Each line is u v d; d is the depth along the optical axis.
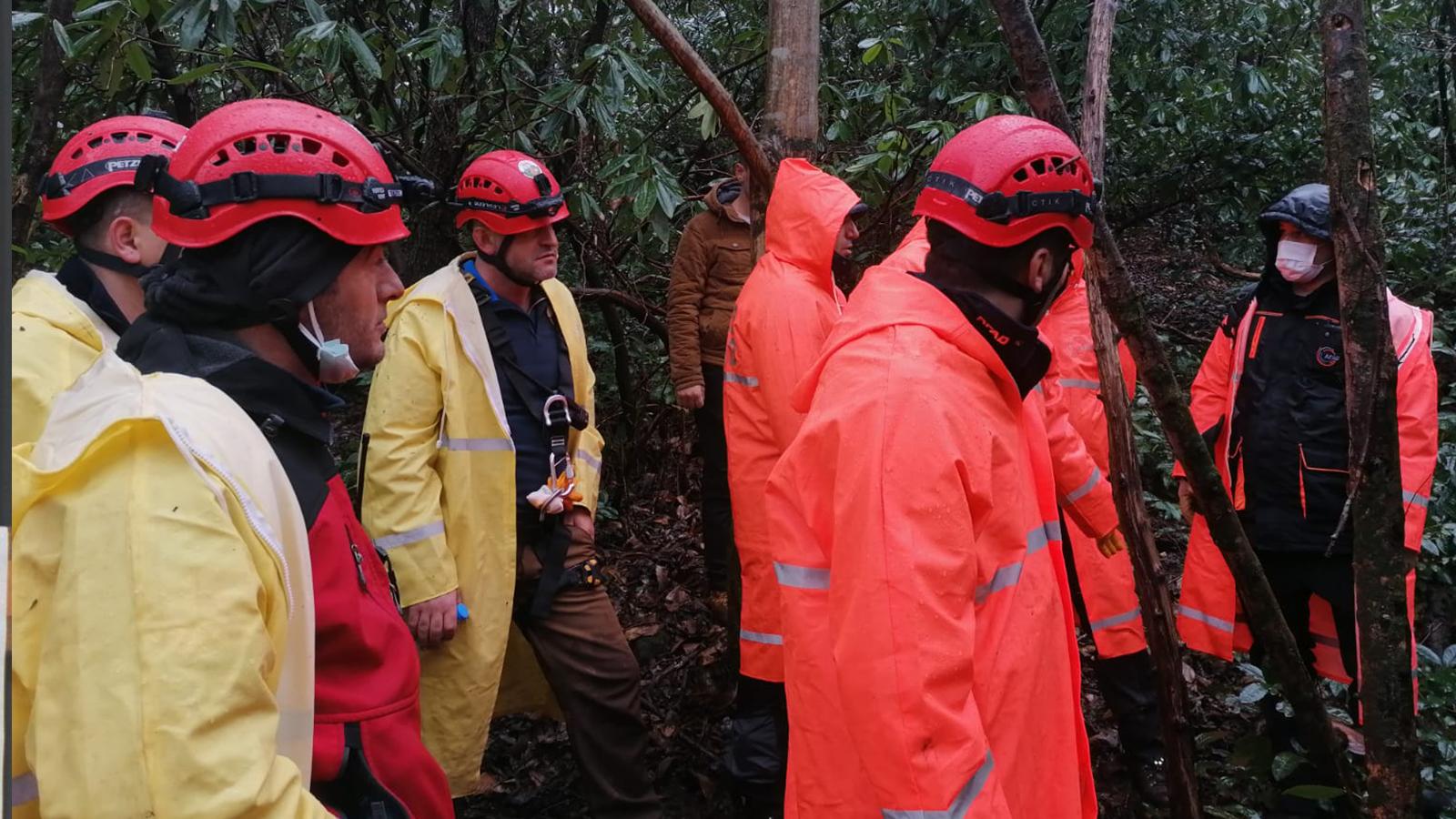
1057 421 2.43
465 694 2.49
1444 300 5.04
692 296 4.00
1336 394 2.88
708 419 4.07
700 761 3.21
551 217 2.57
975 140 1.49
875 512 1.30
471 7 4.18
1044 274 1.49
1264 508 2.95
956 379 1.41
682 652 3.88
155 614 0.86
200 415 0.97
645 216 3.55
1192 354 6.29
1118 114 6.23
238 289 1.10
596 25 4.71
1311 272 2.85
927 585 1.28
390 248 4.16
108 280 1.86
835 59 5.32
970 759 1.26
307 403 1.18
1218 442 3.16
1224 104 5.96
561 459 2.62
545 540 2.62
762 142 2.77
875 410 1.35
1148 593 2.13
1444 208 4.93
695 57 2.59
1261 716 3.34
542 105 4.03
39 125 2.70
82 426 0.93
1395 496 1.56
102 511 0.89
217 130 1.10
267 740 0.90
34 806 0.89
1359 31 1.51
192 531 0.90
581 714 2.62
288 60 3.45
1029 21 1.76
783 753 2.72
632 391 5.06
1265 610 1.91
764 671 2.69
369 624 1.25
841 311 2.69
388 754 1.25
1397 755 1.58
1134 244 8.72
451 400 2.45
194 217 1.08
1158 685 2.15
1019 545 1.48
